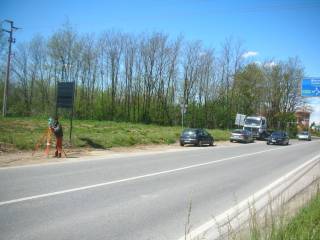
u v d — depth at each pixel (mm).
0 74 61531
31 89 65438
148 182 11984
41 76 65062
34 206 7949
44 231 6383
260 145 41844
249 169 17750
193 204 9227
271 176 15578
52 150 20203
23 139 20453
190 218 7871
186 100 67000
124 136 28969
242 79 70000
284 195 11023
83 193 9578
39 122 33188
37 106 65000
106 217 7500
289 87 77375
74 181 11266
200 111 68688
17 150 18906
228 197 10461
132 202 8969
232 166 18547
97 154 20734
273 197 10703
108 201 8898
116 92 67188
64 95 22062
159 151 25672
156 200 9375
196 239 6457
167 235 6621
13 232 6238
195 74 67250
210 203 9508
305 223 5859
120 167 15375
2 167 13688
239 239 5883
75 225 6828
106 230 6660
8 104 62219
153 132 37438
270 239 4914
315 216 6535
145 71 66500
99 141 25438
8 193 9078
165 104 67062
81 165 15328
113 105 66750
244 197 10586
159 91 66750
